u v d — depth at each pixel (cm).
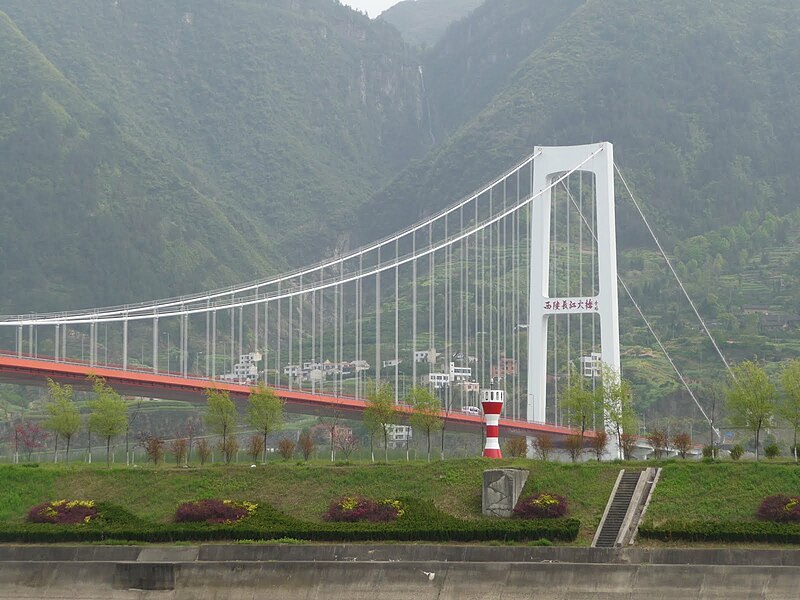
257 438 10231
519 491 8350
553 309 12681
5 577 7575
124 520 8275
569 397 10900
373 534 7875
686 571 7144
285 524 8075
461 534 7838
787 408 10006
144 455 12850
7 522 8394
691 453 12656
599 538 7850
